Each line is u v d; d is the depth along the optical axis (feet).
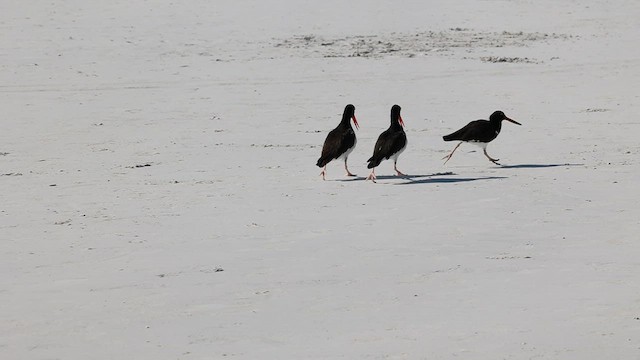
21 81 121.60
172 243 45.52
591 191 56.85
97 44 152.05
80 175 67.31
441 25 177.37
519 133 84.74
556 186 58.54
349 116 62.59
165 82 121.70
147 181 64.18
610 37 160.86
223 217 51.57
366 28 173.68
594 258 40.52
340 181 62.59
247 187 60.90
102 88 117.29
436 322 31.71
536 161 69.97
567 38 160.76
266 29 170.91
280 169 68.23
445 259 41.09
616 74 124.67
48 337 31.19
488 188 58.13
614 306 32.83
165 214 52.80
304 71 130.11
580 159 70.33
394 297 35.19
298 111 100.53
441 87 116.67
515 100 106.01
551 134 83.76
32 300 35.88
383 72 129.08
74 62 136.46
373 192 57.98
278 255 42.60
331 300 35.01
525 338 29.48
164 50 148.36
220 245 44.88
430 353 28.32
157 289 37.14
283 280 38.17
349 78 124.36
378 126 91.09
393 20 182.60
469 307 33.47
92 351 29.60
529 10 193.36
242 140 82.94
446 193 56.85
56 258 42.93
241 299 35.47
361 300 34.91
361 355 28.32
